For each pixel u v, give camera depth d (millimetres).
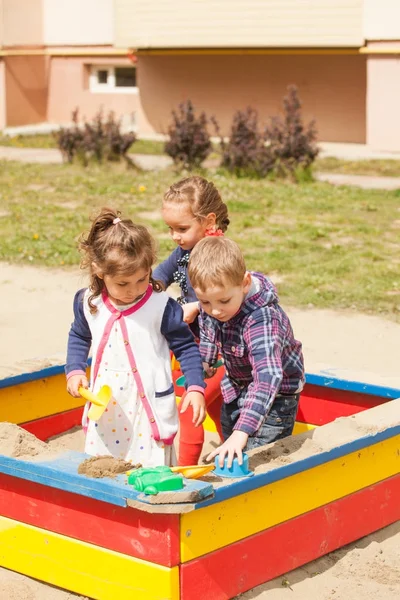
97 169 18672
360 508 4312
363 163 19203
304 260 10953
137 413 4168
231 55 23469
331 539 4172
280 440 4121
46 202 15031
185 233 4898
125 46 23641
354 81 22109
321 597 3826
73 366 4293
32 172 18188
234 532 3701
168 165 19250
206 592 3615
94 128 20125
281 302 9242
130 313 4164
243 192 15820
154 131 24922
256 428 3859
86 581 3717
